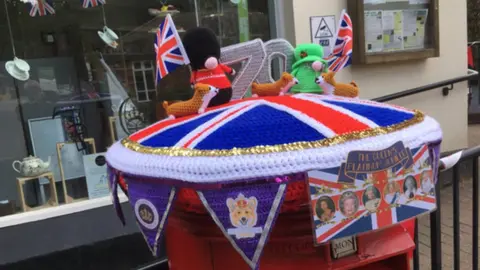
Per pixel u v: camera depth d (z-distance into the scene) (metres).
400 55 4.21
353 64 4.12
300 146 0.92
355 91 1.44
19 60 3.20
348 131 0.97
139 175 1.02
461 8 4.70
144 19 3.45
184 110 1.26
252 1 3.77
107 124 3.48
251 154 0.90
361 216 0.96
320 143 0.93
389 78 4.37
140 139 1.16
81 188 3.34
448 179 4.43
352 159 0.93
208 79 1.31
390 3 4.15
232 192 0.90
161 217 0.99
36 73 3.26
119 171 1.11
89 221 2.94
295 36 3.72
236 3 3.74
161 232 0.99
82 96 3.43
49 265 2.55
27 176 3.19
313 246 1.10
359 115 1.08
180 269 1.32
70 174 3.34
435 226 1.82
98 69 3.45
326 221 0.92
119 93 3.46
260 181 0.89
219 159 0.91
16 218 2.93
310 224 1.05
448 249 3.26
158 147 1.04
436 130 1.13
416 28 4.33
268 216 0.90
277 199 0.90
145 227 1.04
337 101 1.23
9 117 3.19
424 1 4.31
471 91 7.98
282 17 3.74
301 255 1.11
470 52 7.42
